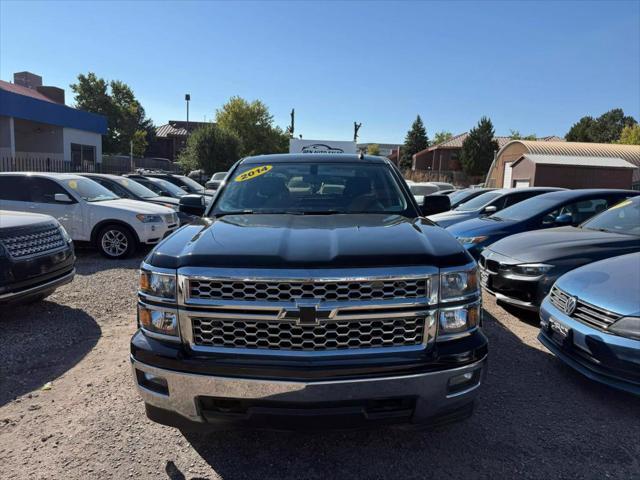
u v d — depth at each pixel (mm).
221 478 2580
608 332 3365
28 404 3371
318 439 2943
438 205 4152
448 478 2588
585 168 24656
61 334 4758
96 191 9727
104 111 53375
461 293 2438
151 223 9219
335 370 2252
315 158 4344
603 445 2904
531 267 5004
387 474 2623
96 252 9844
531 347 4566
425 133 77438
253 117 55094
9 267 4633
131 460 2730
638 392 3180
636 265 3869
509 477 2600
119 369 3955
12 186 9102
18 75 33781
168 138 68438
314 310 2281
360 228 2920
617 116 85312
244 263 2355
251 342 2344
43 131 26312
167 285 2430
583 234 5465
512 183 27719
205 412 2395
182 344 2410
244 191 3875
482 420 3182
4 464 2693
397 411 2344
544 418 3221
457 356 2361
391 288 2340
